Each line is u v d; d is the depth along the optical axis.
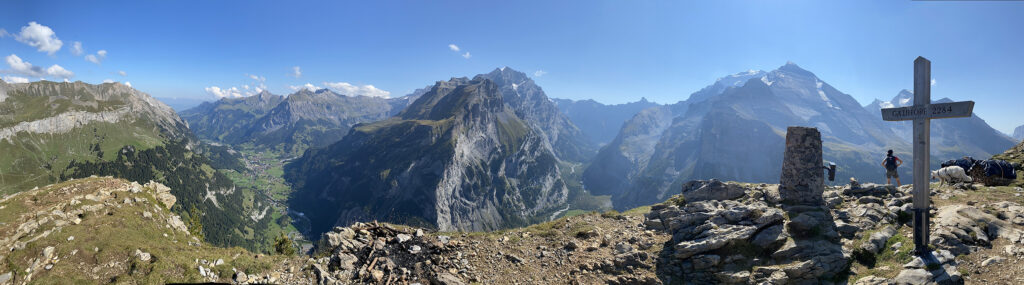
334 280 17.19
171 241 23.62
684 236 19.16
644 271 17.33
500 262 19.34
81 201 23.38
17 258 17.80
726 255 17.08
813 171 21.11
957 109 13.75
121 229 21.75
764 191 23.42
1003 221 16.12
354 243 21.16
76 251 18.52
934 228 16.59
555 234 23.12
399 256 19.67
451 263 18.94
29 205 22.20
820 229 17.73
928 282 13.37
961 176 23.23
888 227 17.33
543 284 17.25
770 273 15.59
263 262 18.47
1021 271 12.78
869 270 15.21
